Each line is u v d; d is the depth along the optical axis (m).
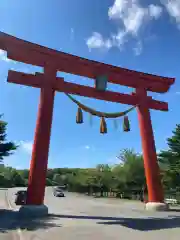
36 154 19.16
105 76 22.80
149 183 23.17
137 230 13.32
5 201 36.97
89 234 12.12
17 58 20.41
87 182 68.25
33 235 11.80
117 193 55.44
